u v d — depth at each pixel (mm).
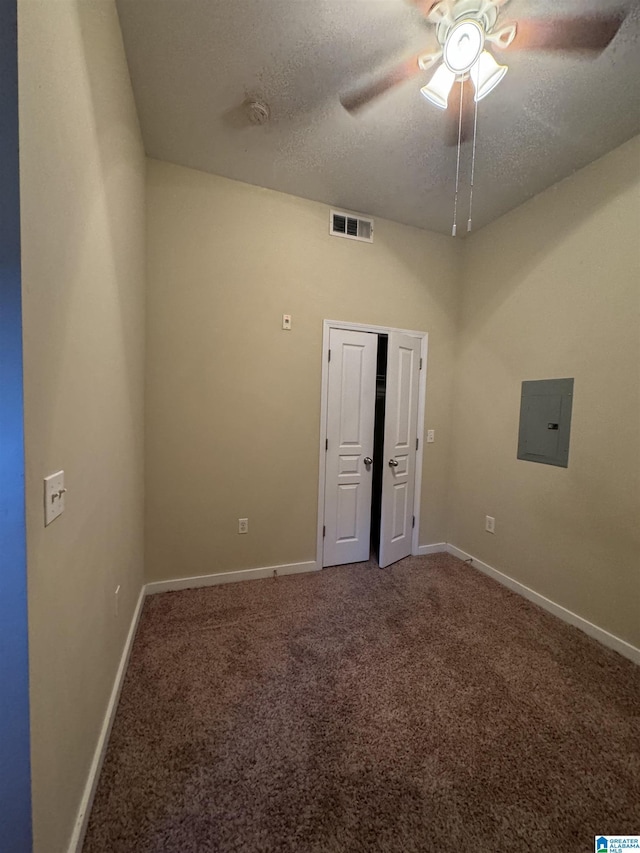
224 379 2379
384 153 2029
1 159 612
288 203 2463
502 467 2619
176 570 2348
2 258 626
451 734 1330
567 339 2166
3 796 676
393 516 2846
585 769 1210
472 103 1659
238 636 1884
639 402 1799
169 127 1873
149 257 2172
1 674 667
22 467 658
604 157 1963
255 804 1071
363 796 1103
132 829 1001
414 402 2973
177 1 1265
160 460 2270
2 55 598
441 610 2188
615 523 1893
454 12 1264
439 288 2998
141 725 1334
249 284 2400
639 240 1803
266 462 2525
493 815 1062
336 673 1629
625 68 1464
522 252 2482
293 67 1509
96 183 1092
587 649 1850
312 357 2607
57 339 812
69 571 908
